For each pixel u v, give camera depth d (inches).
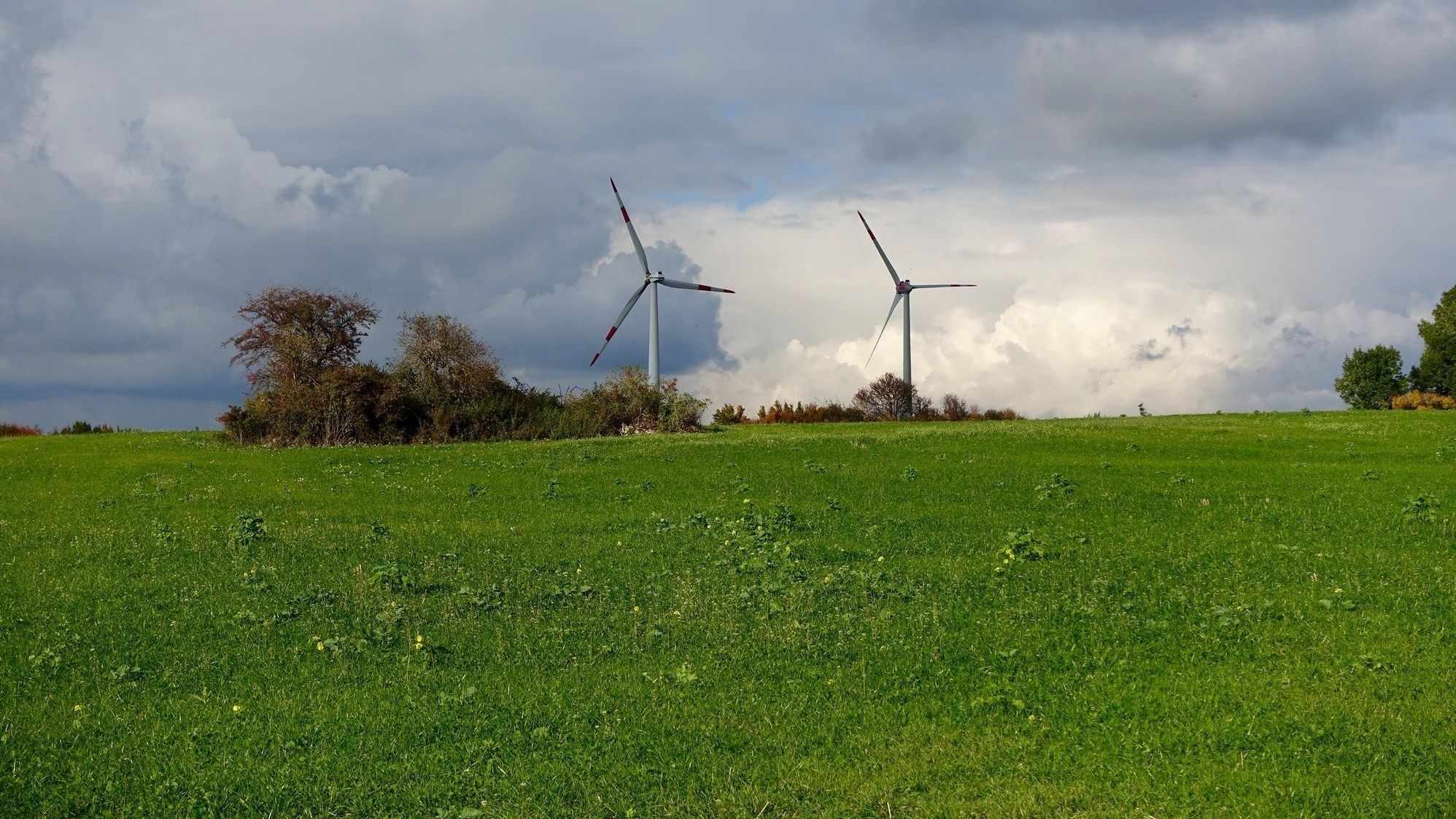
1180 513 937.5
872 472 1288.1
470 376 2073.1
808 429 2167.8
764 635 565.3
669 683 493.4
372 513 1023.6
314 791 386.6
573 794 384.5
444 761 410.9
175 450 1721.2
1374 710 437.1
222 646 558.9
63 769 407.5
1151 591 642.8
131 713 464.8
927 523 906.1
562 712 458.0
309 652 549.3
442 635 575.2
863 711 457.4
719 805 374.0
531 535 876.6
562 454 1562.5
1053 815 362.9
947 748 417.7
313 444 1904.5
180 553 810.8
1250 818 356.8
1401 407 2955.2
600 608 629.3
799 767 402.6
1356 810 358.9
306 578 722.2
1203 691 466.9
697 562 753.0
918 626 577.3
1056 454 1497.3
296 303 2124.8
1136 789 379.2
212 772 402.6
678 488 1173.7
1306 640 533.6
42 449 1740.9
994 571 705.6
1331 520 868.0
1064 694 472.1
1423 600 599.8
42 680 508.4
